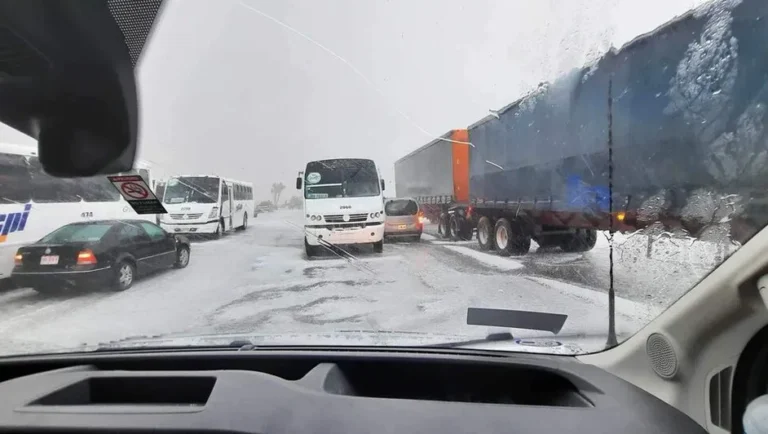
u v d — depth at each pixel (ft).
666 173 18.75
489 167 33.22
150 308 17.66
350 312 16.17
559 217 25.89
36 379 7.35
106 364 8.64
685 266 13.52
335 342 9.64
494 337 9.85
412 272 23.88
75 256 19.89
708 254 12.33
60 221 23.44
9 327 15.23
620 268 16.52
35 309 17.97
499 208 31.55
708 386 7.17
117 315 16.62
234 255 28.58
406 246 33.96
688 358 7.38
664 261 15.79
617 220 21.48
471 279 21.70
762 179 15.15
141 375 7.25
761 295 6.55
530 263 25.27
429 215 42.68
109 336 13.57
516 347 9.11
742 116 15.97
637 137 20.39
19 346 12.48
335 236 29.07
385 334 10.25
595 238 25.80
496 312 10.30
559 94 24.88
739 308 6.84
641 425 6.05
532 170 28.02
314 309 16.83
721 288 6.95
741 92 16.07
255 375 7.27
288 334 10.46
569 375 7.52
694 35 17.89
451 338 9.93
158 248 23.36
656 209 19.19
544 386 7.85
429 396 8.09
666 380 7.66
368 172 30.12
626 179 21.01
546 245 27.32
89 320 15.85
